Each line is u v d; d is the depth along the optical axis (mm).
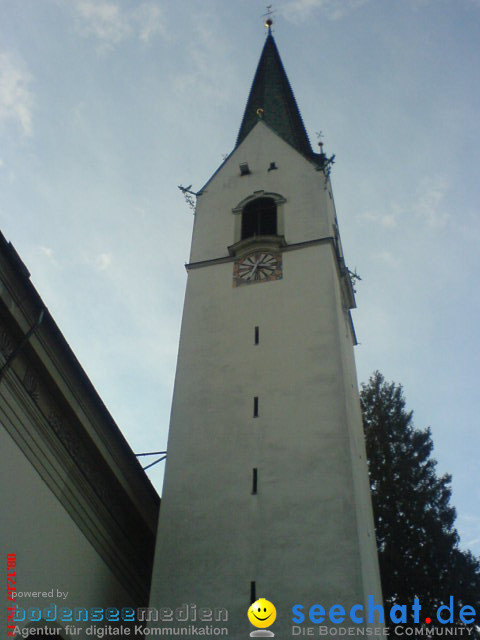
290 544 22719
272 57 52469
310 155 41094
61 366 21719
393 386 40844
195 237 35531
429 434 37969
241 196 37219
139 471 26469
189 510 24422
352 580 21391
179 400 27875
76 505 22219
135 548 26078
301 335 28750
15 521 18734
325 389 26594
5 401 19266
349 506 23109
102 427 23953
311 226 33938
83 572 21906
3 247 19000
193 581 22656
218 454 25703
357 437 27797
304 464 24578
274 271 31922
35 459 20281
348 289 35000
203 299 31719
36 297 20266
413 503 33875
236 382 27844
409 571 31250
